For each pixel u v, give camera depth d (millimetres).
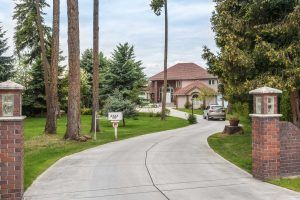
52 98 25297
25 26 45375
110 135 24719
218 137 22375
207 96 64125
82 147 18484
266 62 14586
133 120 40844
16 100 9094
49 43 46375
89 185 10320
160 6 42719
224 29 15641
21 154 9078
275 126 10781
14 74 46844
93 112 27375
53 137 22938
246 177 11148
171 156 14961
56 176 11469
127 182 10602
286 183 10328
